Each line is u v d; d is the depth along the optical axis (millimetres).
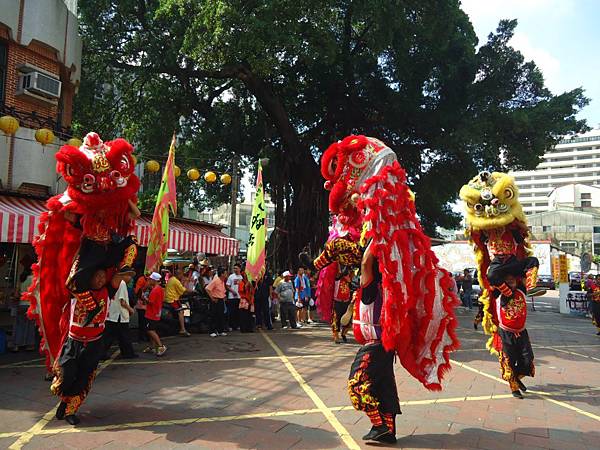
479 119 17766
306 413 4777
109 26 16703
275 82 19844
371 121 20328
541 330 13062
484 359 8117
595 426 4574
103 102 18859
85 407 4891
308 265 4684
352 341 9844
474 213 5840
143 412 4738
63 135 10914
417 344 4004
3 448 3725
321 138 21062
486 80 19391
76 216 4402
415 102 19234
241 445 3844
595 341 11086
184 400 5219
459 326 13336
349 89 19688
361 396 3893
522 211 5793
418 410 4984
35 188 10055
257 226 11539
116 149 4328
